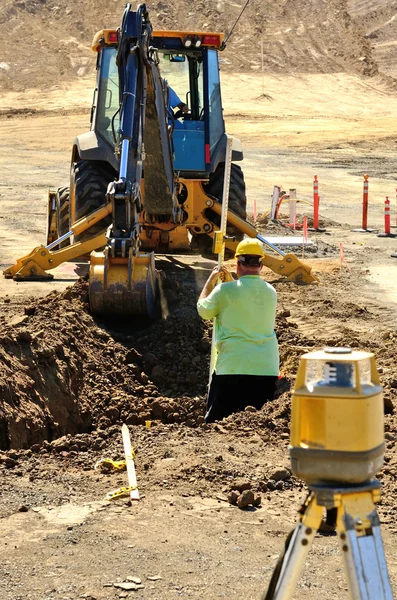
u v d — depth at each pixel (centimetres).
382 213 3122
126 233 1284
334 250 2277
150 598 506
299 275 1773
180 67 1786
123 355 1221
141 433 849
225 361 938
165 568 546
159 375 1204
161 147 1388
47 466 751
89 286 1311
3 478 712
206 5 9675
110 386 1123
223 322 945
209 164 1705
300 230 2662
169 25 9281
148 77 1316
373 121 6400
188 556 564
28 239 2308
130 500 659
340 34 9369
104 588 517
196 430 856
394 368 1105
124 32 1266
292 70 8569
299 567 320
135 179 1279
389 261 2116
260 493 686
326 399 307
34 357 1019
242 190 1795
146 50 1284
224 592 515
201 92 1792
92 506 650
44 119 6278
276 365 949
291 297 1636
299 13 9794
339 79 8388
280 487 702
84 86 7800
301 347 1215
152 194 1451
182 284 1620
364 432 307
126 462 741
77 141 1719
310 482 315
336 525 320
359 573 306
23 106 7106
